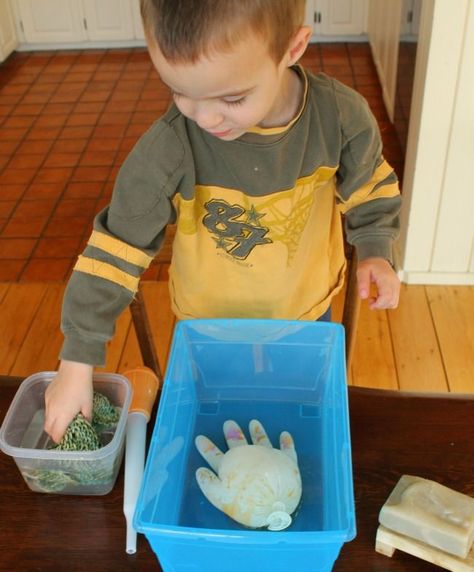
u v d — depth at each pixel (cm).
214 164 85
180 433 76
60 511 72
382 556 66
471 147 197
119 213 82
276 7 63
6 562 67
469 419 81
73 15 429
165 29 62
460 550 63
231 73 63
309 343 83
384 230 97
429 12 179
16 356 208
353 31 422
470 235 217
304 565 60
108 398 82
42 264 247
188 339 83
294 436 79
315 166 89
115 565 67
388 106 333
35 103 374
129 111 358
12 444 75
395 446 77
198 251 97
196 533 56
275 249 97
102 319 79
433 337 206
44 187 294
